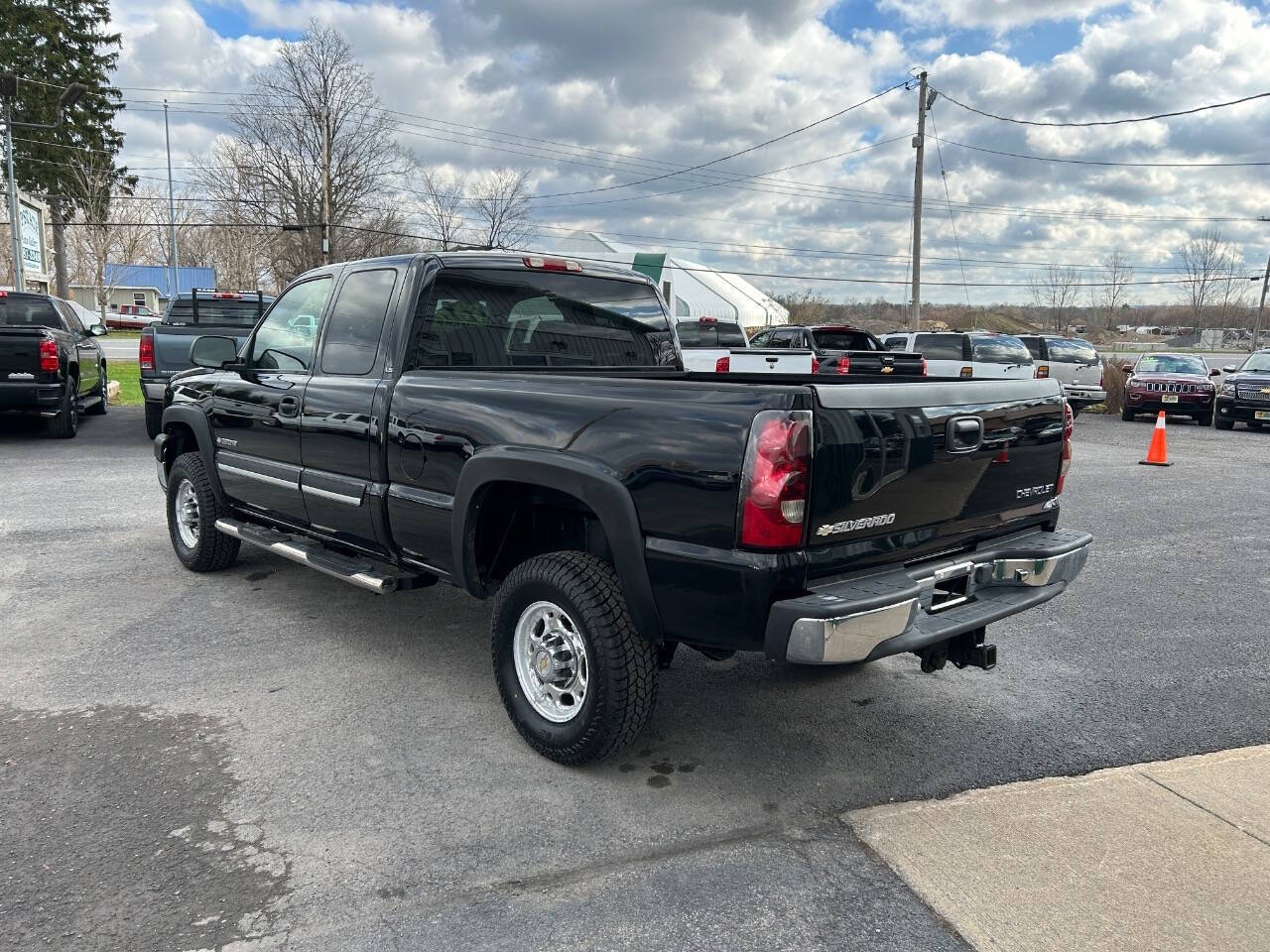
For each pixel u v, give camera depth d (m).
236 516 5.65
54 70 46.91
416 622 5.08
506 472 3.45
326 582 5.82
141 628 4.89
